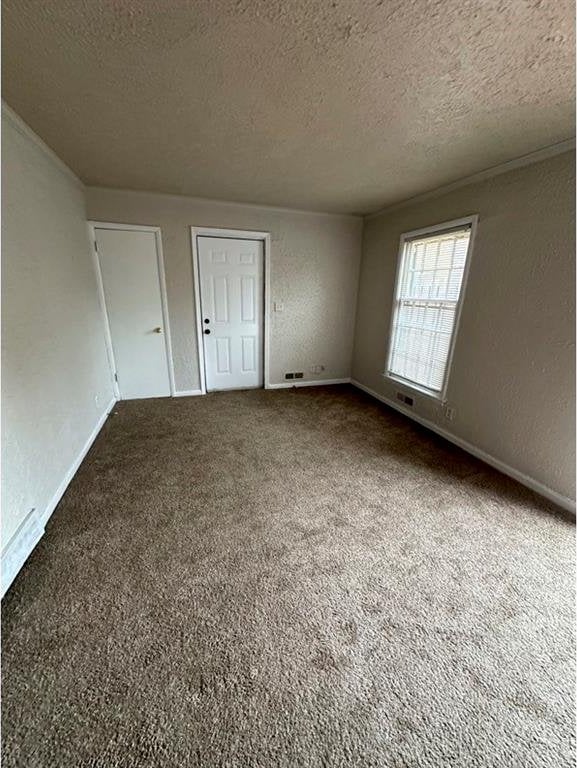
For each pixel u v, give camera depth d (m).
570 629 1.33
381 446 2.86
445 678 1.15
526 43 1.25
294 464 2.54
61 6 1.12
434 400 3.15
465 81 1.50
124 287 3.51
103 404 3.29
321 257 4.19
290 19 1.17
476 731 1.02
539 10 1.10
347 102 1.69
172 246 3.54
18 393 1.65
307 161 2.45
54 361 2.14
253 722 1.02
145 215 3.37
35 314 1.94
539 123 1.82
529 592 1.49
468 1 1.08
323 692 1.10
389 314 3.81
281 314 4.23
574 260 1.95
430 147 2.17
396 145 2.16
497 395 2.49
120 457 2.59
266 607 1.39
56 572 1.54
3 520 1.46
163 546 1.71
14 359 1.65
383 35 1.24
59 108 1.77
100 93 1.63
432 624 1.34
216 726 1.01
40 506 1.80
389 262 3.76
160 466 2.48
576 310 1.96
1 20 1.17
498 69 1.41
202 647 1.23
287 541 1.77
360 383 4.52
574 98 1.59
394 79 1.50
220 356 4.15
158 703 1.06
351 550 1.71
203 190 3.21
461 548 1.74
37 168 2.11
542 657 1.22
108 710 1.04
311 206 3.72
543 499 2.16
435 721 1.04
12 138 1.81
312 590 1.48
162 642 1.24
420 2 1.09
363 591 1.48
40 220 2.11
